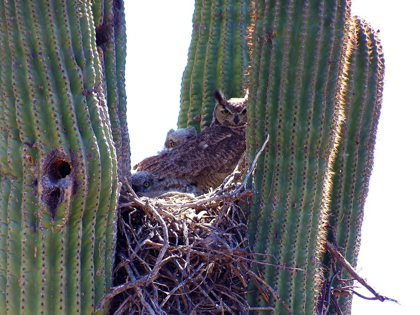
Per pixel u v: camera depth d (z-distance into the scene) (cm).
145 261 1120
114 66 1177
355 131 1295
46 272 948
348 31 1188
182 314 1092
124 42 1234
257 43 1178
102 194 1009
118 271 1098
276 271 1120
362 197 1299
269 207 1150
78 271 974
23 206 955
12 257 947
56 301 948
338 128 1193
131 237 1129
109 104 1160
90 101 1008
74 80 993
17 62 960
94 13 1142
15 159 958
